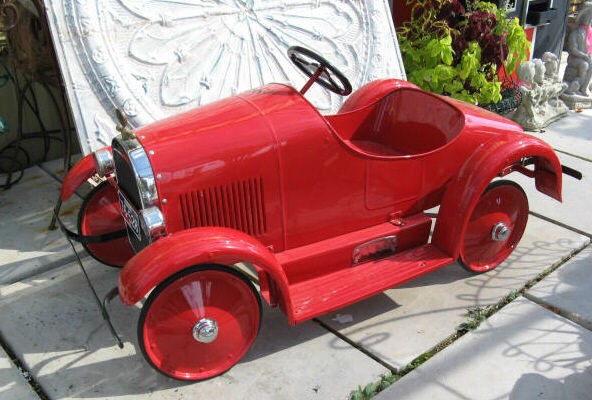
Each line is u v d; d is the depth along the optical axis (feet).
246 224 8.91
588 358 8.98
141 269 7.42
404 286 10.84
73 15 12.07
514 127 10.90
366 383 8.55
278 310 10.17
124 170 8.75
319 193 9.21
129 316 10.12
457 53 17.22
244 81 14.43
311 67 10.59
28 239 12.50
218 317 8.27
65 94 13.53
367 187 9.61
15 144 15.46
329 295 9.01
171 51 13.32
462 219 9.73
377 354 9.12
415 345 9.32
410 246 10.33
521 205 11.08
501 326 9.71
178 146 8.35
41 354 9.27
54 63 12.84
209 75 13.88
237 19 14.25
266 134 8.64
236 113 8.91
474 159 9.95
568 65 21.27
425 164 10.02
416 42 17.62
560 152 16.98
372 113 11.45
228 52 14.15
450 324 9.78
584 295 10.48
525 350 9.15
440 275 11.18
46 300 10.59
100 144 12.52
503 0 19.39
